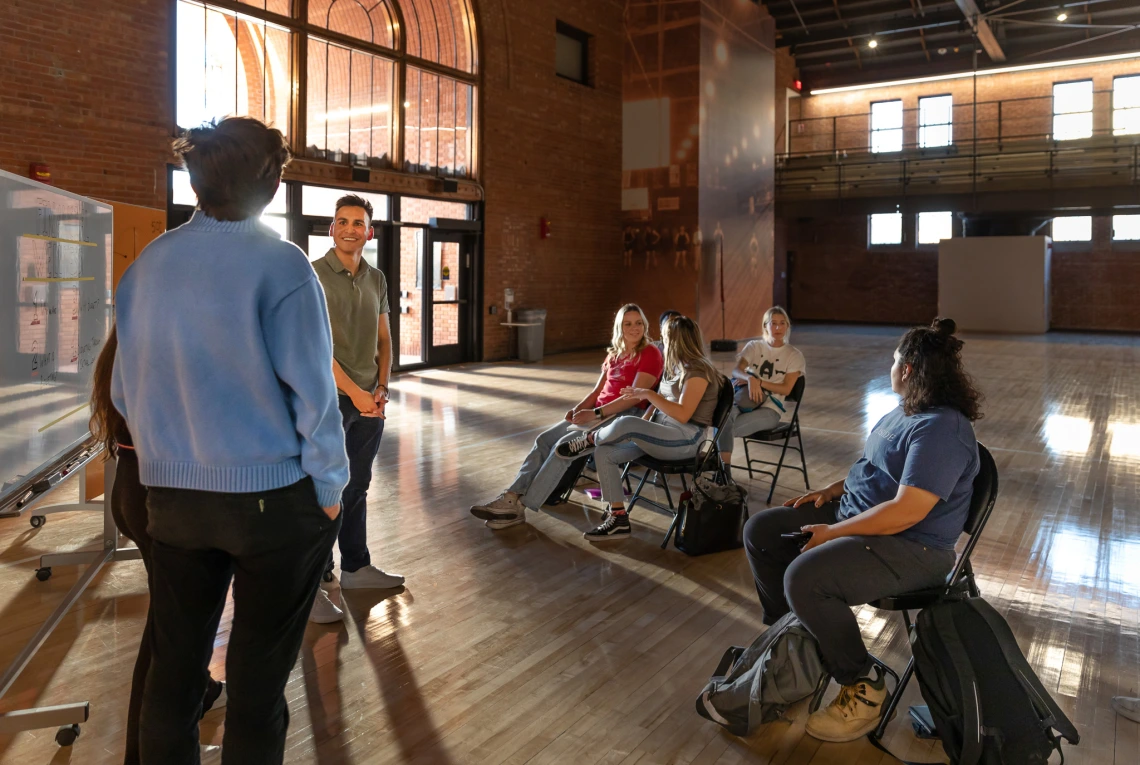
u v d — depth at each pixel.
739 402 5.46
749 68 17.27
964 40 20.53
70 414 3.52
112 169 8.22
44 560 3.73
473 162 12.97
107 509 3.89
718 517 4.17
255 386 1.59
